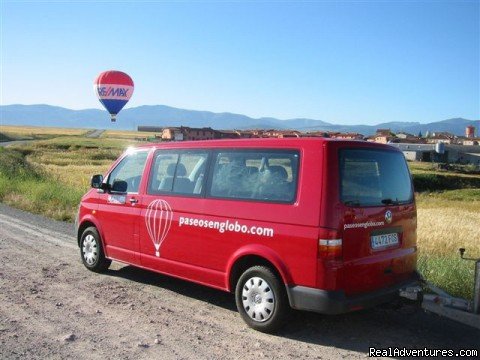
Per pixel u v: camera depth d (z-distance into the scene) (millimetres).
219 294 6543
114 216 7031
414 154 104250
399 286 5301
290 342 4938
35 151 80750
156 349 4676
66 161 59781
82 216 7637
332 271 4676
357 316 5766
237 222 5367
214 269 5633
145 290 6652
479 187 68625
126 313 5684
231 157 5660
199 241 5777
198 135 117750
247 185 5414
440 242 14578
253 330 5238
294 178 5008
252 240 5211
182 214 6000
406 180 5672
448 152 106625
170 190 6270
